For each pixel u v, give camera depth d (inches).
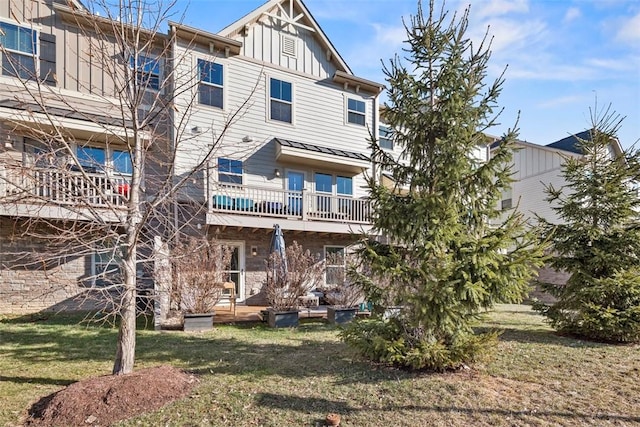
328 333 305.0
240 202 443.2
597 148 304.7
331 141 549.0
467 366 197.2
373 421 139.6
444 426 135.6
